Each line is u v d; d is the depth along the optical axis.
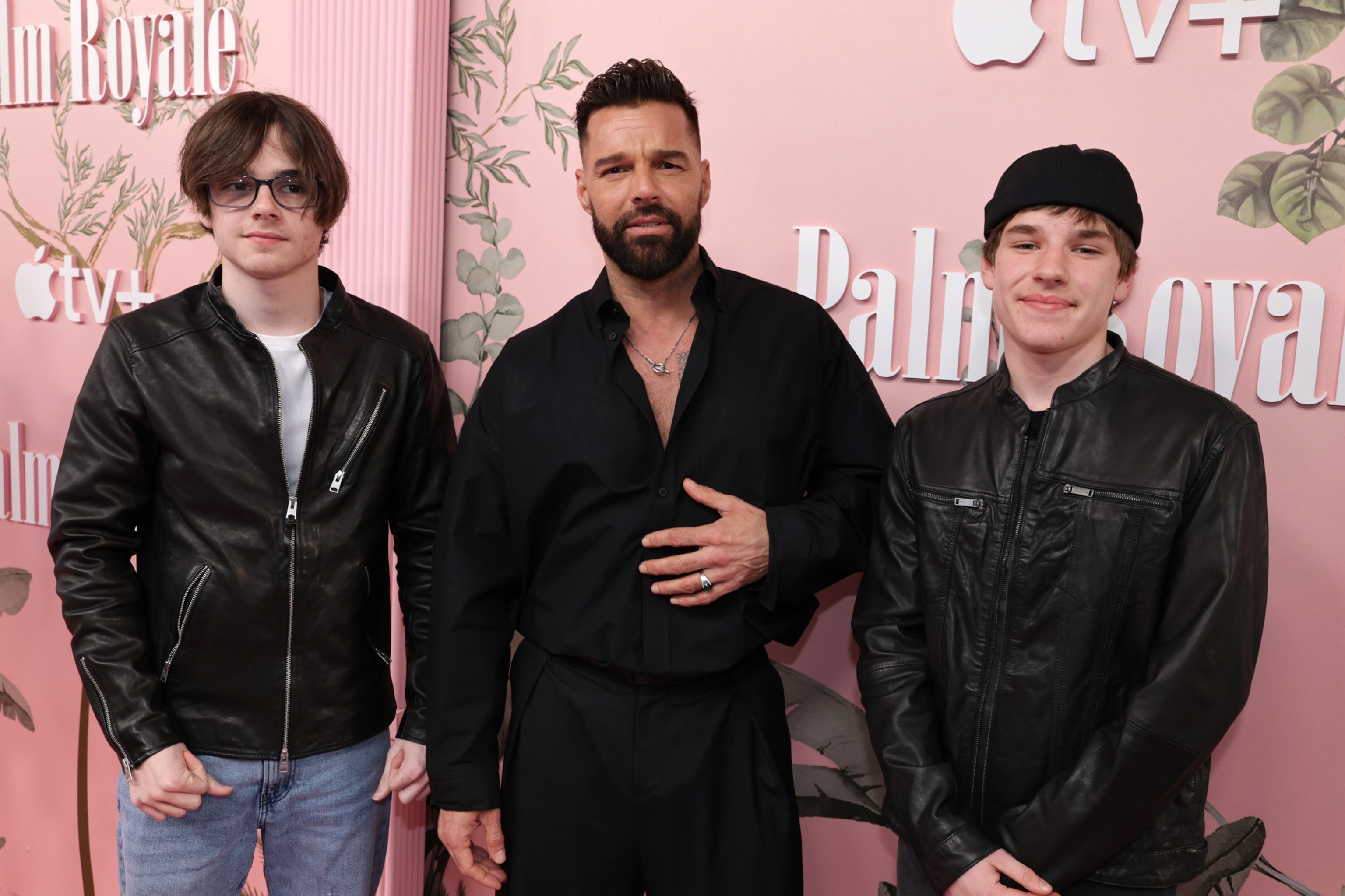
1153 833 1.27
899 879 1.50
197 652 1.52
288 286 1.55
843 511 1.59
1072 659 1.29
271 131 1.46
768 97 1.88
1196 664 1.20
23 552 2.63
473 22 2.11
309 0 2.10
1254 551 1.23
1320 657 1.62
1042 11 1.69
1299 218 1.58
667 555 1.51
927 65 1.77
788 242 1.90
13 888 2.69
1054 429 1.34
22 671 2.64
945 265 1.79
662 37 1.95
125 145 2.43
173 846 1.52
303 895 1.65
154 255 2.42
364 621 1.63
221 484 1.50
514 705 1.61
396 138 2.05
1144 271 1.67
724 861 1.50
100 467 1.49
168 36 2.35
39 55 2.51
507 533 1.65
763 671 1.60
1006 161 1.73
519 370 1.62
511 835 1.57
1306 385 1.58
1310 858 1.64
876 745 1.42
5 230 2.60
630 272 1.51
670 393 1.57
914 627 1.47
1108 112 1.67
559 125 2.05
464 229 2.16
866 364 1.86
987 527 1.36
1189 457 1.25
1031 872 1.24
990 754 1.34
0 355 2.63
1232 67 1.60
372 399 1.61
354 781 1.63
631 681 1.51
